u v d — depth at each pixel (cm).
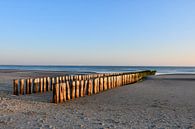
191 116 963
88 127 743
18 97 1434
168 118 917
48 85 1831
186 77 3569
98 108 1118
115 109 1100
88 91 1609
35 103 1155
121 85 2389
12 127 711
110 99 1431
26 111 947
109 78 2042
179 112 1048
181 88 2084
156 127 770
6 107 981
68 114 938
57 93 1248
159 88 2092
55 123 777
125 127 758
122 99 1434
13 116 849
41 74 4162
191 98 1486
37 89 1719
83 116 909
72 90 1410
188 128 768
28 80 1644
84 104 1232
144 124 807
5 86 2073
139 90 1941
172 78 3372
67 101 1318
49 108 1054
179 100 1405
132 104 1257
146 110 1087
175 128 764
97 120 848
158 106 1202
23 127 714
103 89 1912
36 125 741
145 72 4016
